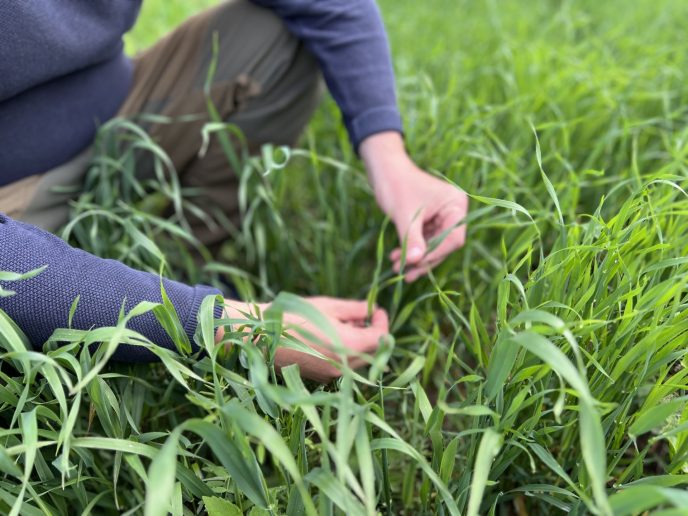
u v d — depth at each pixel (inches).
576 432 32.7
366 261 53.1
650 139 57.7
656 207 33.8
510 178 46.3
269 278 53.9
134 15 41.5
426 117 56.1
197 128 47.2
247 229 46.6
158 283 30.6
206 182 50.3
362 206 52.3
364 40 42.6
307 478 23.3
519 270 43.2
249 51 45.6
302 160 62.0
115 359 31.4
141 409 33.2
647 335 27.2
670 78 61.7
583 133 54.4
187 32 46.7
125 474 33.6
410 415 40.9
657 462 35.7
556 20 74.1
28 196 40.7
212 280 46.8
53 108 39.8
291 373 25.0
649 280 32.8
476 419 28.7
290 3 42.1
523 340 22.1
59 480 29.3
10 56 33.0
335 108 54.7
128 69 47.0
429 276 43.2
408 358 44.2
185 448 29.6
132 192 49.6
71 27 35.9
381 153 42.5
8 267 27.0
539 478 33.5
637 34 76.0
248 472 24.3
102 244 42.1
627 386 30.9
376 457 33.3
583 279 31.1
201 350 29.4
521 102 54.4
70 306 28.0
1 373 27.3
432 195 40.9
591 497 27.4
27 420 23.8
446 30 82.3
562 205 41.1
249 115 47.3
